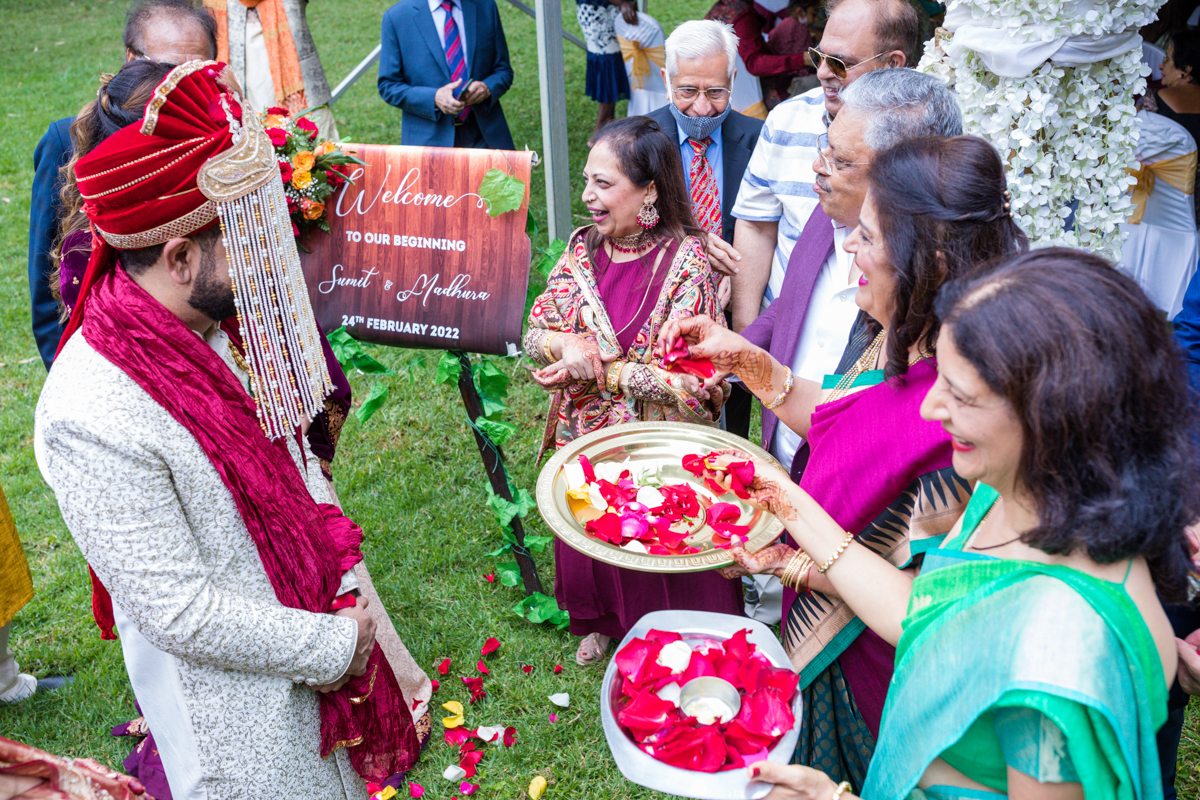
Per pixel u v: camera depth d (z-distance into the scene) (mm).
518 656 3025
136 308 1456
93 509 1422
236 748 1645
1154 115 3338
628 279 2598
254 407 1605
